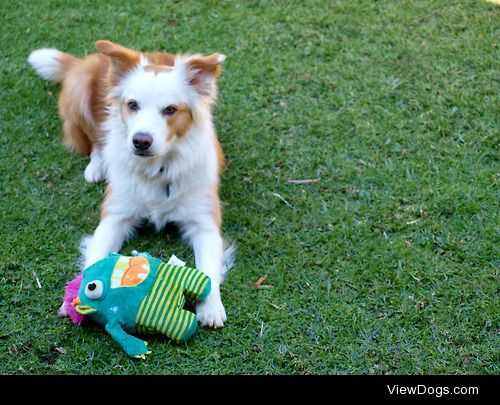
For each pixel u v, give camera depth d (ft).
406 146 7.53
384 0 8.98
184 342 6.08
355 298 6.40
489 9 8.82
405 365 5.99
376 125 7.71
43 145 7.60
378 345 6.09
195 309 6.26
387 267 6.59
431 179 7.24
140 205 6.82
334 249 6.73
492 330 6.17
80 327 6.16
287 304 6.35
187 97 6.63
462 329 6.17
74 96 7.44
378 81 8.10
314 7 8.93
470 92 7.93
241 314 6.29
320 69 8.25
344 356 6.04
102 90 7.32
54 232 6.86
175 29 8.70
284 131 7.72
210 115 6.96
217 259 6.57
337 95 7.98
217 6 8.95
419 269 6.56
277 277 6.54
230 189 7.26
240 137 7.67
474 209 6.97
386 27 8.65
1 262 6.59
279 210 7.07
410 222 6.90
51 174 7.34
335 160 7.44
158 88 6.49
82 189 7.23
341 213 6.99
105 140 7.15
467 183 7.20
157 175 6.75
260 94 8.02
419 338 6.14
